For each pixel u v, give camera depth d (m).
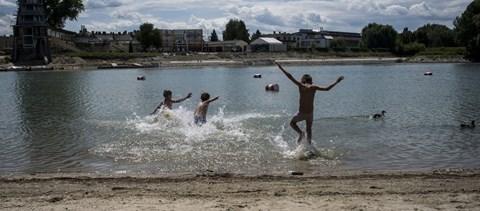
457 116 19.52
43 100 29.39
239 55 132.75
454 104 24.50
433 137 14.59
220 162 11.35
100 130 16.27
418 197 7.72
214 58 124.94
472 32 116.69
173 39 166.25
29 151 12.96
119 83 48.97
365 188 8.52
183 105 25.83
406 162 11.37
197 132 15.34
